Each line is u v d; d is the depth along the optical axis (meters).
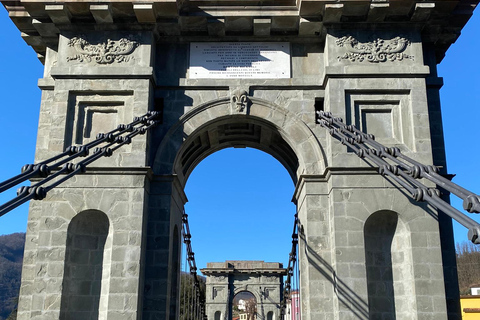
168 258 18.02
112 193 17.84
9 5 20.05
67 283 17.33
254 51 20.38
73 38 19.62
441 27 20.17
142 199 17.80
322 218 18.38
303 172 19.08
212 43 20.52
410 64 19.28
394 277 17.67
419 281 16.86
